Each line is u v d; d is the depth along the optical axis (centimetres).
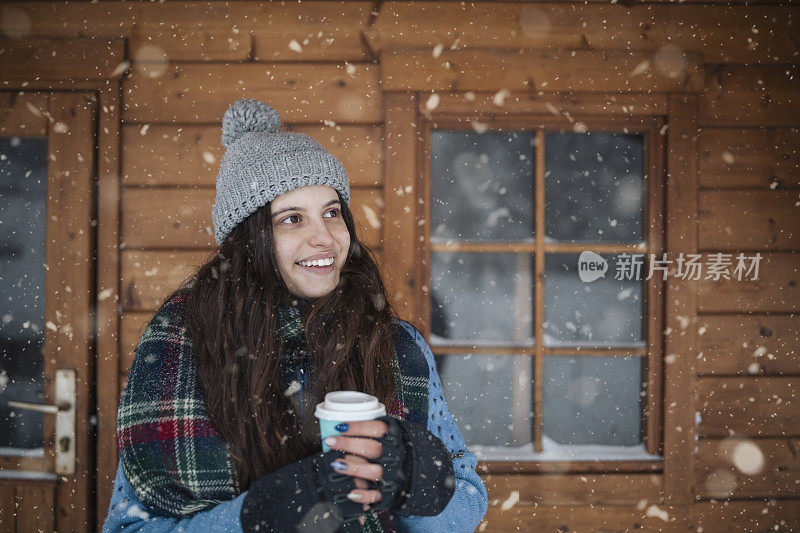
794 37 217
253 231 108
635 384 223
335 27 215
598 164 222
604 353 218
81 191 211
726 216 219
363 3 215
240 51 215
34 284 220
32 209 220
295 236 107
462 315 222
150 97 214
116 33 213
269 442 98
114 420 211
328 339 106
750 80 218
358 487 84
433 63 213
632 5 215
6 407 220
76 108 212
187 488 95
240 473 97
